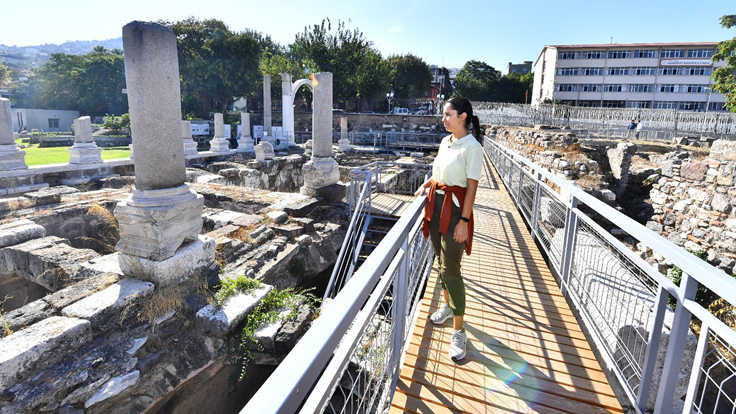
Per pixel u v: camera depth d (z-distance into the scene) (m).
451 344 2.70
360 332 1.51
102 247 6.73
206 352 3.67
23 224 5.30
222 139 15.85
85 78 42.59
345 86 41.47
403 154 20.77
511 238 5.64
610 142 17.12
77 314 3.38
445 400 2.32
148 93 3.77
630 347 2.43
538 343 2.92
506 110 30.86
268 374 4.36
